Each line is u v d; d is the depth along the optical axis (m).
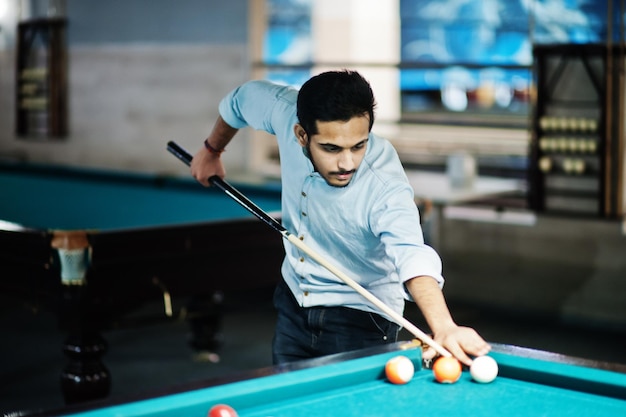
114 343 5.54
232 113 2.92
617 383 2.03
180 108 7.61
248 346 5.50
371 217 2.48
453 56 8.54
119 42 7.97
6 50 8.91
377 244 2.58
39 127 8.71
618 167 5.77
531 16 6.04
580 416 1.94
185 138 7.61
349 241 2.59
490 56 8.32
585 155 5.88
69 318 3.79
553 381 2.12
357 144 2.31
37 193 6.64
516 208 6.14
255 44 7.20
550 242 6.01
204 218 5.80
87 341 3.86
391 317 2.50
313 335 2.73
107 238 3.77
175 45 7.59
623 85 5.73
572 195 5.98
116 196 6.36
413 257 2.33
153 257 3.93
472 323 5.96
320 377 2.06
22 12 8.70
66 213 6.27
